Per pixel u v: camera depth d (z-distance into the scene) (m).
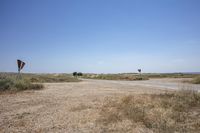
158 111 8.10
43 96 13.95
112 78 54.41
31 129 6.63
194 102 9.80
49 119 7.79
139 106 8.95
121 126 6.75
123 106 9.16
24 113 8.79
